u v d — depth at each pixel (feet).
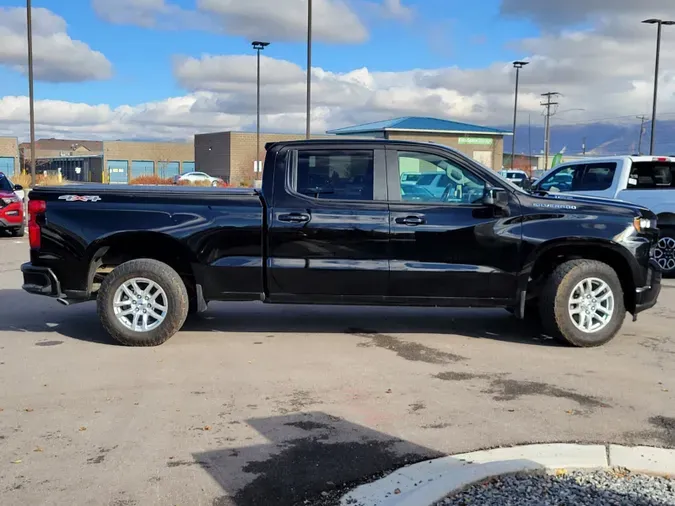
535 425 15.51
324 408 16.60
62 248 21.91
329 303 22.27
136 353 21.48
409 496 11.73
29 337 23.56
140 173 259.19
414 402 17.07
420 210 21.85
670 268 38.37
